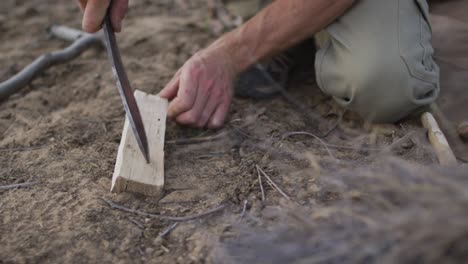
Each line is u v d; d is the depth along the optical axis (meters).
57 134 1.79
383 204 1.11
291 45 1.74
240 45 1.74
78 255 1.26
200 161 1.62
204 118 1.75
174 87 1.78
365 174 1.22
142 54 2.43
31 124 1.88
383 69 1.58
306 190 1.44
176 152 1.67
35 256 1.25
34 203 1.43
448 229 0.95
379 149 1.63
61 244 1.28
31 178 1.55
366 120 1.77
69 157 1.64
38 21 2.85
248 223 1.33
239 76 1.92
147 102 1.71
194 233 1.31
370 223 1.04
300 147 1.68
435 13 2.09
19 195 1.47
